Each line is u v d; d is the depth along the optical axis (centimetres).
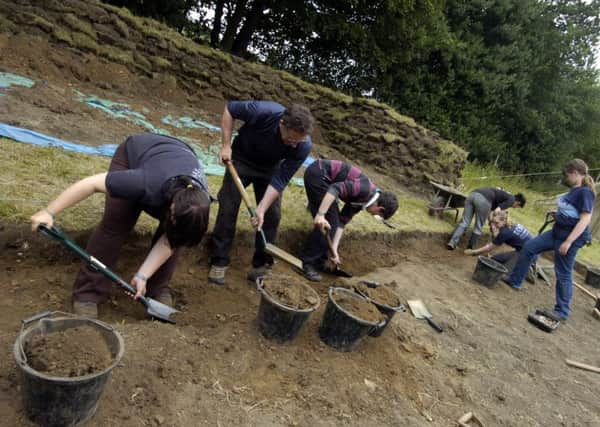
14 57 625
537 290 610
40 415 182
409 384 303
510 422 301
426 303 439
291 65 1326
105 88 703
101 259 263
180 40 825
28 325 236
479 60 1439
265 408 237
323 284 414
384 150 919
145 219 370
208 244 386
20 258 302
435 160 929
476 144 1515
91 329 199
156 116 689
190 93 830
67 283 298
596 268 804
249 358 266
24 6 668
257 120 315
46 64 652
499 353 388
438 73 1415
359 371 292
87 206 357
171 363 238
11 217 306
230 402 232
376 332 325
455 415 289
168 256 256
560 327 504
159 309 275
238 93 873
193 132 691
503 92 1512
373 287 360
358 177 391
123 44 757
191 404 222
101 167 442
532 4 1502
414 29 1209
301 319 280
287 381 261
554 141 1709
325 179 399
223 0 1160
